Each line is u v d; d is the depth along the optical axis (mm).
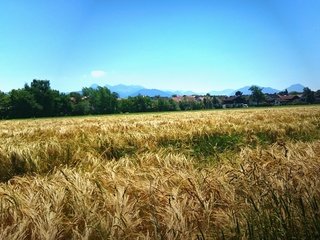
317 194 4246
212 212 4227
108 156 10289
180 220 3791
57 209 4250
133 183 5074
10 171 8391
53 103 118312
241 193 4723
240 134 13570
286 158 6320
